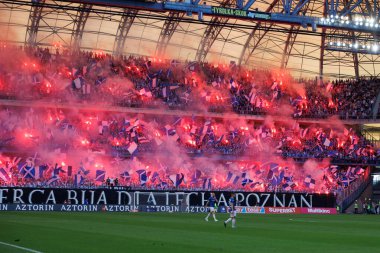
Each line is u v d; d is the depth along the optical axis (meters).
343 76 109.88
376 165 97.12
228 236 35.38
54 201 73.62
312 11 97.88
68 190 74.44
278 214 78.75
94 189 75.62
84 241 30.16
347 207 93.25
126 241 30.52
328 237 36.19
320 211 86.62
